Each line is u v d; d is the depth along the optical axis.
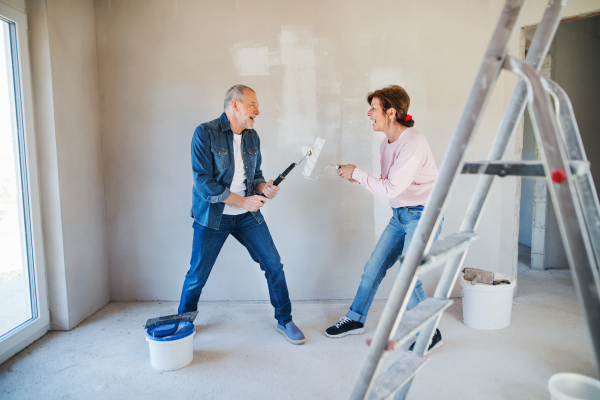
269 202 2.81
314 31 2.69
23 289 2.26
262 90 2.73
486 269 2.86
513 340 2.21
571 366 1.94
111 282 2.89
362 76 2.71
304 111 2.74
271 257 2.31
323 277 2.87
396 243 2.24
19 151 2.21
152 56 2.73
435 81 2.71
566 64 3.35
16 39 2.15
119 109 2.77
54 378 1.89
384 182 2.05
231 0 2.68
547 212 3.54
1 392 1.78
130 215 2.84
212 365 2.01
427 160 2.08
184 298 2.32
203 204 2.21
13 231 2.19
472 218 1.23
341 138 2.76
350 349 2.16
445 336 2.28
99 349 2.17
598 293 0.84
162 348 1.95
